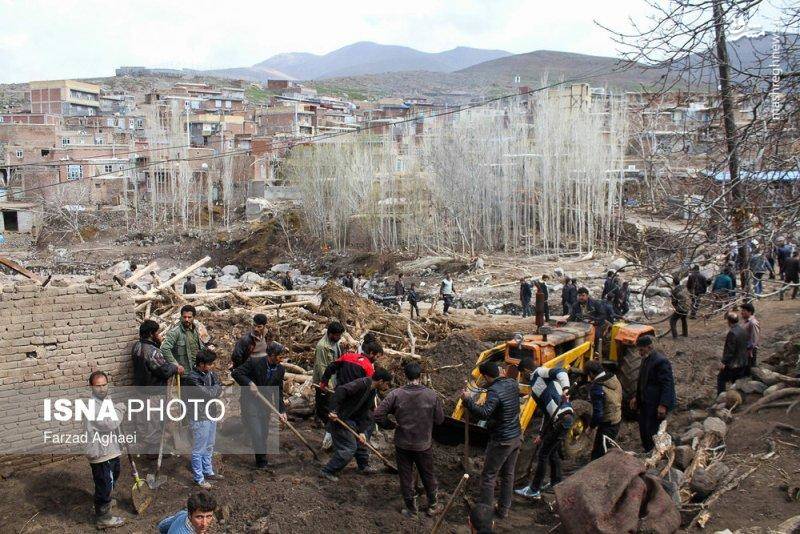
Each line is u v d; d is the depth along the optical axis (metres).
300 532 7.07
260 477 8.40
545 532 7.22
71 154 67.56
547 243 41.91
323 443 9.22
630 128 30.30
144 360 8.51
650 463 7.78
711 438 8.73
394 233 48.03
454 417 9.45
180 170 62.53
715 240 8.57
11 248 56.50
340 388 8.33
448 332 16.23
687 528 6.87
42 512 7.38
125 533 7.04
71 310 8.59
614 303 18.58
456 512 7.69
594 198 41.84
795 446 8.58
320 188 52.41
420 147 54.66
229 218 62.53
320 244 51.88
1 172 66.12
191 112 100.56
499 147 44.50
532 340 10.27
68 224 59.59
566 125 42.03
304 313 14.91
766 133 8.69
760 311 17.53
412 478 7.53
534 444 8.56
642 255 10.31
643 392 8.80
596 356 11.42
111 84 181.62
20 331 8.23
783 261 19.27
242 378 8.45
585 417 9.26
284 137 78.50
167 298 14.47
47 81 100.81
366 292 34.38
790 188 8.65
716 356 14.02
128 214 63.47
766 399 9.91
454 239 45.72
